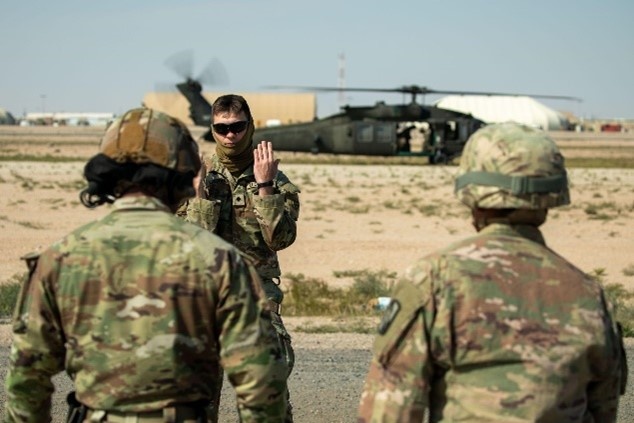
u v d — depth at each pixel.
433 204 33.69
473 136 3.58
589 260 20.91
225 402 8.09
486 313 3.28
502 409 3.23
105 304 3.56
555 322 3.29
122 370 3.53
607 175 50.81
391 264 19.94
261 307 3.63
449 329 3.29
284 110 141.88
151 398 3.54
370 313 13.21
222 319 3.58
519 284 3.34
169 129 3.80
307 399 8.25
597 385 3.46
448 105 167.50
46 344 3.66
